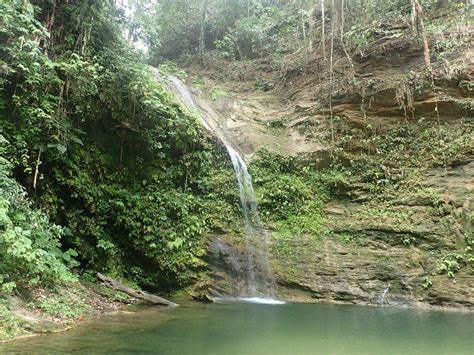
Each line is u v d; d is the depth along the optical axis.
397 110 13.13
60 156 9.19
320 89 15.03
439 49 13.55
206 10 21.75
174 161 11.89
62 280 7.88
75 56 9.58
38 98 8.91
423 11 15.07
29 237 7.46
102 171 10.39
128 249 10.17
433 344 5.74
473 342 5.87
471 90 12.36
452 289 9.45
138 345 5.29
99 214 9.84
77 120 9.92
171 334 6.02
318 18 18.23
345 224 11.72
